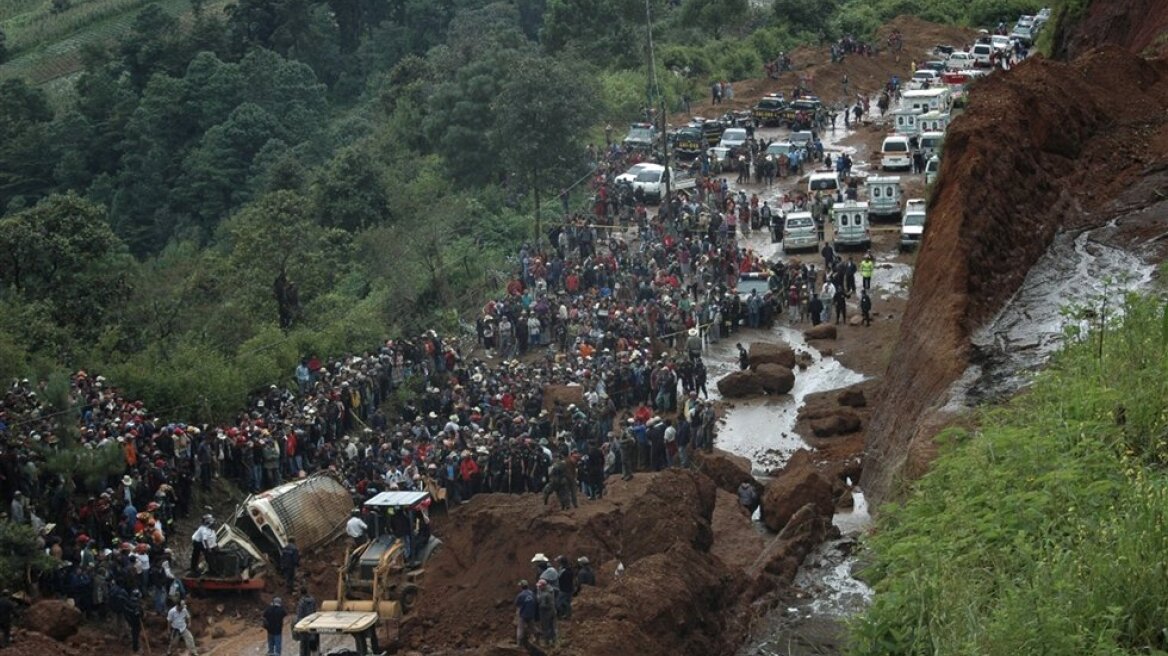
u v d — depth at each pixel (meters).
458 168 88.38
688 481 37.72
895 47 120.38
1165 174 48.38
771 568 35.41
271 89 129.00
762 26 134.62
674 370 50.53
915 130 86.50
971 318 40.28
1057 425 26.11
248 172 118.19
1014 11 134.38
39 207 61.84
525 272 62.88
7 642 34.00
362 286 69.94
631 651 30.19
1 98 134.50
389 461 43.44
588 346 53.31
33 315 53.44
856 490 41.41
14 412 42.50
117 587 35.34
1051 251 44.66
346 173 81.25
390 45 153.50
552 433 45.88
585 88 82.00
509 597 35.06
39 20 182.62
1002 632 19.31
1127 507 21.53
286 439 44.22
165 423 47.72
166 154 122.44
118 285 61.41
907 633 21.19
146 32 143.38
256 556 38.91
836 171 78.88
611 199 74.31
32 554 35.72
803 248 66.81
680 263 62.88
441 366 52.78
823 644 32.12
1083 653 19.02
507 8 153.38
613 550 36.19
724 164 84.25
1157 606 19.47
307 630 33.06
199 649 35.78
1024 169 46.41
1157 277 40.56
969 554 22.20
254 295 63.50
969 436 31.23
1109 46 55.41
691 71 115.56
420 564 37.16
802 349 55.53
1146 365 27.69
